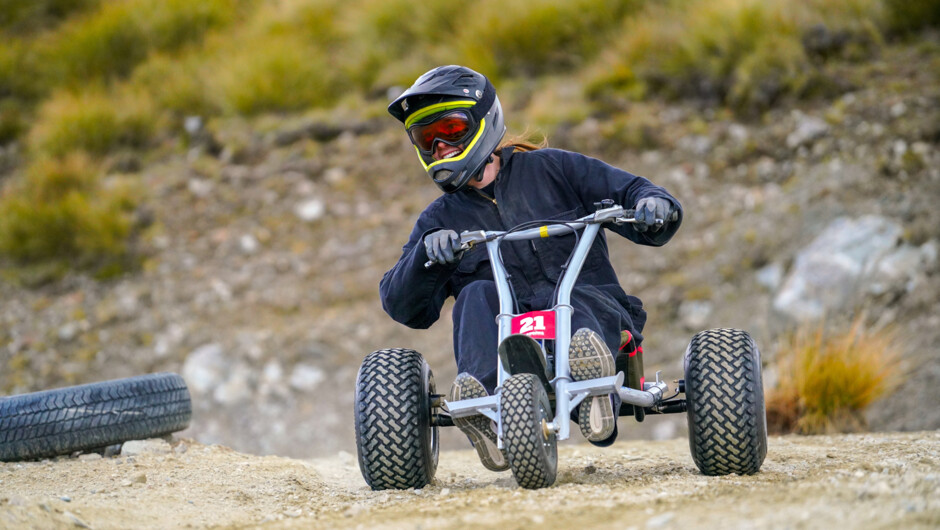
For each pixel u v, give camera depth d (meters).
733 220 17.25
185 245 19.78
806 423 11.60
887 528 3.80
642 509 4.73
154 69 25.25
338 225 19.66
